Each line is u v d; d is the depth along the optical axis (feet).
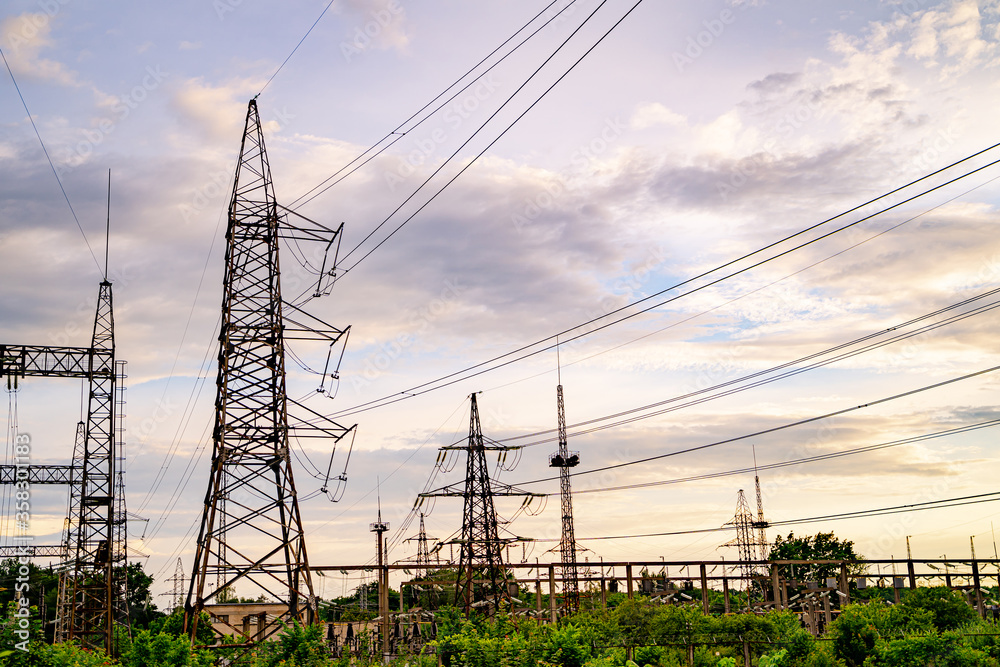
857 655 159.02
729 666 151.02
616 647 179.32
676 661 186.50
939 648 151.84
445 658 166.71
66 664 123.75
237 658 138.82
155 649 132.87
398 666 173.47
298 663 135.23
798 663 163.22
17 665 119.85
